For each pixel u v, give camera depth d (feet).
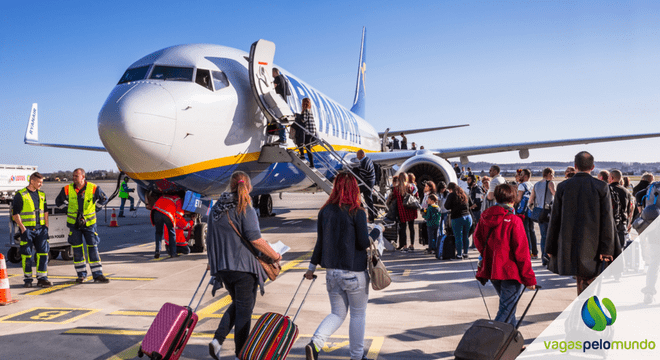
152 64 31.07
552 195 28.30
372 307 20.06
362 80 92.02
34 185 24.31
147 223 59.57
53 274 27.81
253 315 19.11
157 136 27.25
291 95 40.45
